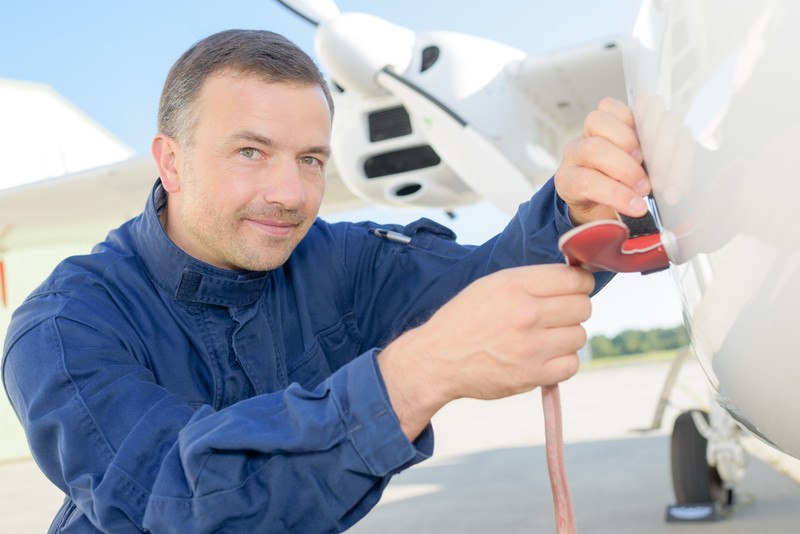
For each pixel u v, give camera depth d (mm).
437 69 3400
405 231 1263
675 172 604
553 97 3643
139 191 4590
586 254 590
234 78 909
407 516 3621
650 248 658
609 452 5293
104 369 818
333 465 655
